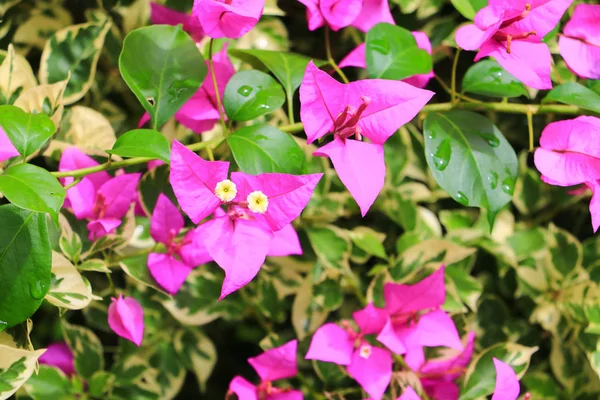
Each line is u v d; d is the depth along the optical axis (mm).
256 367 524
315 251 554
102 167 469
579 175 480
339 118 465
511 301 591
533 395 574
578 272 565
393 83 466
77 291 476
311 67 458
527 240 582
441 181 484
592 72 508
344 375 555
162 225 504
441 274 509
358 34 568
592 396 568
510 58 479
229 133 478
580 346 561
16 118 459
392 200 571
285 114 570
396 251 584
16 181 435
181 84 482
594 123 482
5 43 559
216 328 613
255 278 568
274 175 454
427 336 519
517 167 490
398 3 558
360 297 561
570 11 562
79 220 506
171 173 446
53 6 560
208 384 624
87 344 547
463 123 491
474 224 581
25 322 464
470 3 512
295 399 530
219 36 464
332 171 559
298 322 562
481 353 532
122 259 515
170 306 554
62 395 540
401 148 571
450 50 574
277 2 576
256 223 458
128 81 477
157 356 565
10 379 457
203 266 562
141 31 477
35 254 449
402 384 525
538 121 590
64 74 521
